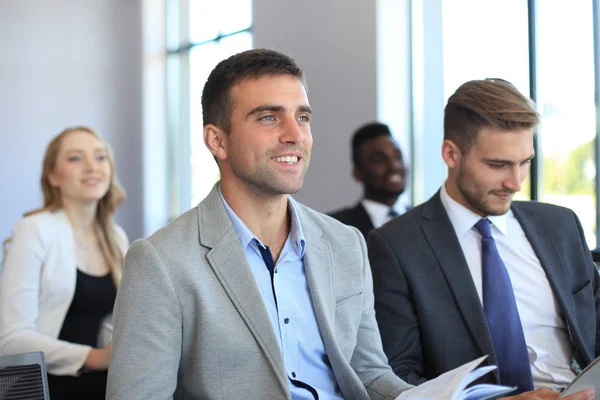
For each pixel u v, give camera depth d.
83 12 7.45
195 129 7.48
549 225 2.44
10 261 2.85
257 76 1.76
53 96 7.29
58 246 2.92
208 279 1.71
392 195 4.21
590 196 3.93
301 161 1.77
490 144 2.21
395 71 4.97
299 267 1.86
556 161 4.10
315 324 1.83
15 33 7.13
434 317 2.24
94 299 2.95
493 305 2.25
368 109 4.98
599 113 3.88
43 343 2.66
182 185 7.69
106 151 3.18
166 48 7.79
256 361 1.70
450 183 2.39
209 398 1.67
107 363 2.64
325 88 5.34
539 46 4.20
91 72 7.48
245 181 1.78
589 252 2.46
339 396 1.85
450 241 2.32
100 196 3.10
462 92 2.30
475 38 4.57
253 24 6.16
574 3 4.01
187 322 1.69
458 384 1.60
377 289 2.32
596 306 2.41
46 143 7.23
